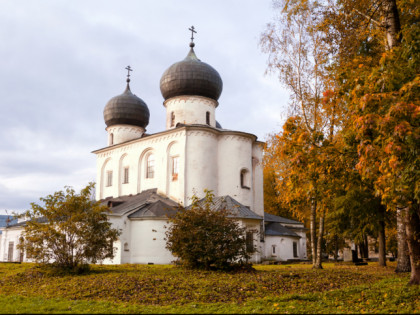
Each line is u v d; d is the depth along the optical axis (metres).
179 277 17.52
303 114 22.84
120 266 25.09
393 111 9.80
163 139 42.19
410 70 11.34
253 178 43.44
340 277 17.41
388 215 25.88
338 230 28.38
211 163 40.44
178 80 44.53
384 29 16.72
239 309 10.48
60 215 20.38
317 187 13.97
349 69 13.69
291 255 41.97
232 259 21.97
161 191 41.12
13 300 12.01
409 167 10.04
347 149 13.26
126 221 35.88
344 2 18.31
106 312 9.89
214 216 21.23
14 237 45.53
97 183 49.88
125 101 50.72
